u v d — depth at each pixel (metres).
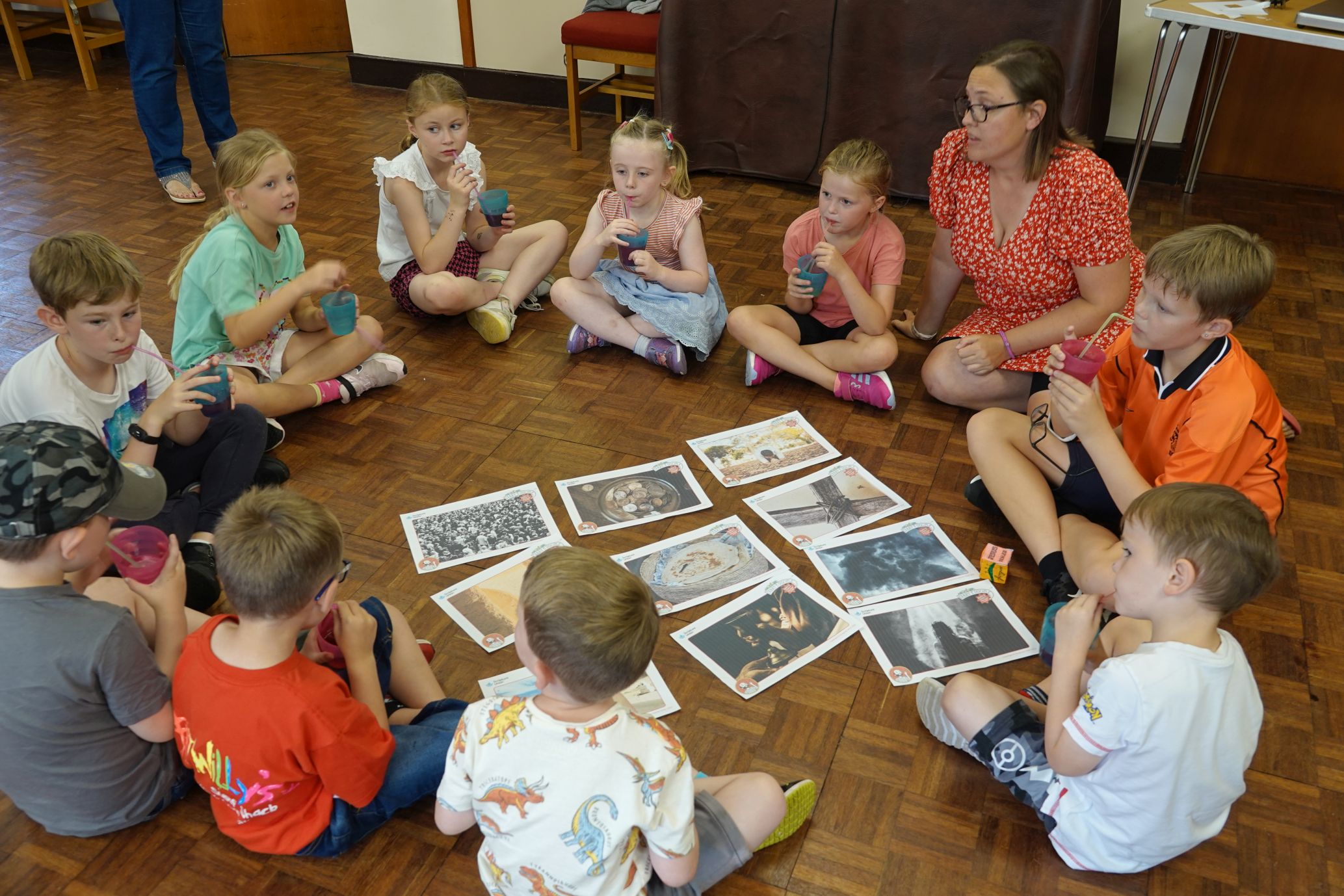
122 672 1.49
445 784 1.39
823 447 2.64
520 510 2.41
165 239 3.68
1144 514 1.46
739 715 1.89
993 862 1.65
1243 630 2.11
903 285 3.46
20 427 1.43
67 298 1.89
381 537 2.31
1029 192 2.47
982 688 1.72
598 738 1.30
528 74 5.09
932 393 2.79
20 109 4.94
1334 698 1.96
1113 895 1.60
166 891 1.59
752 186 4.28
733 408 2.81
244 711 1.44
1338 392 2.89
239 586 1.39
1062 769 1.53
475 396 2.85
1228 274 1.79
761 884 1.60
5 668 1.43
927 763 1.81
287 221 2.60
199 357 2.64
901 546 2.31
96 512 1.43
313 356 2.74
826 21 3.93
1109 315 2.46
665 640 2.05
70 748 1.52
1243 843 1.69
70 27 5.05
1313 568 2.27
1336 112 4.05
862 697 1.94
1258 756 1.84
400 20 5.16
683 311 2.88
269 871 1.62
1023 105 2.30
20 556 1.40
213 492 2.23
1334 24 3.12
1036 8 3.63
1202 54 3.99
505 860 1.37
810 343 2.92
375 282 3.44
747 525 2.37
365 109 5.04
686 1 4.07
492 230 3.23
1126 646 1.71
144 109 3.90
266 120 4.87
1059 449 2.24
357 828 1.61
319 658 1.69
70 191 4.06
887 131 4.04
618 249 3.09
